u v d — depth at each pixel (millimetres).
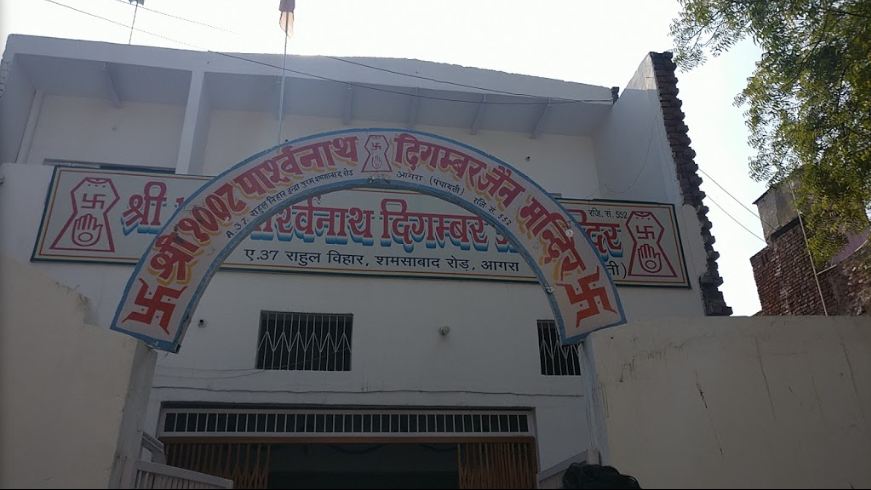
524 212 6551
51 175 9641
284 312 9539
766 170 8641
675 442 5539
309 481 9461
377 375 9320
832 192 7945
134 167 12117
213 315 9305
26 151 11805
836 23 7754
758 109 8477
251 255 9703
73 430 4762
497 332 9820
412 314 9758
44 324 5000
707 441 5559
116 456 4754
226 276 9555
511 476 9211
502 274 10188
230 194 6195
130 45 11953
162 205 9750
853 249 11172
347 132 6711
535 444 9359
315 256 9844
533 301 10117
